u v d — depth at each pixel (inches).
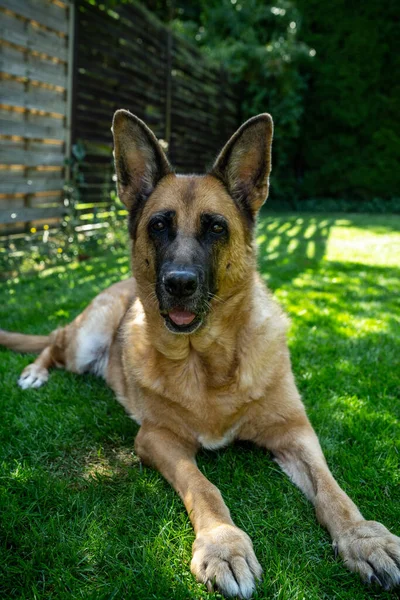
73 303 60.3
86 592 20.7
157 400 29.8
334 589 20.9
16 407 35.8
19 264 76.4
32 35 74.7
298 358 44.0
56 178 85.7
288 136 179.9
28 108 75.2
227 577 20.5
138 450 29.9
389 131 181.5
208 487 25.3
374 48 177.5
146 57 110.7
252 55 172.9
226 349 29.1
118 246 99.2
